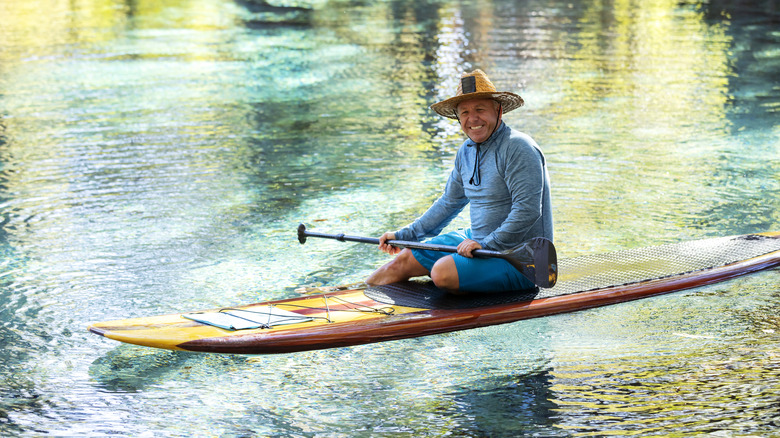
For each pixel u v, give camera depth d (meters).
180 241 9.08
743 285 7.41
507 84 18.22
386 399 5.60
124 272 8.14
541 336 6.52
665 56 21.22
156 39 25.86
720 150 12.67
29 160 12.69
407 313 6.66
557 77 18.84
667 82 18.12
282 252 8.70
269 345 6.23
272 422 5.34
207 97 17.55
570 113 15.42
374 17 30.58
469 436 5.09
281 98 17.45
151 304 7.32
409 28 27.47
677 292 7.29
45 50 23.64
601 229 9.13
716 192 10.51
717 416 5.16
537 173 6.69
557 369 5.95
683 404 5.35
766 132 13.77
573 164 12.00
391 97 17.31
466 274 6.93
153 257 8.57
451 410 5.42
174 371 6.11
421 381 5.85
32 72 20.38
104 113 16.06
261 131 14.59
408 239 7.52
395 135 14.14
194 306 7.27
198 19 30.72
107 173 11.94
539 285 6.63
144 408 5.54
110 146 13.55
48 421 5.35
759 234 8.48
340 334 6.36
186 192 10.99
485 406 5.45
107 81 19.30
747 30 25.22
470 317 6.61
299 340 6.28
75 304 7.35
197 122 15.30
